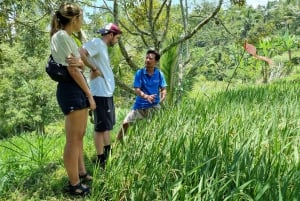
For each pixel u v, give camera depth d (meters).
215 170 2.89
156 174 3.15
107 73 4.60
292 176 2.59
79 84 3.57
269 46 20.14
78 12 3.59
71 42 3.50
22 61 21.06
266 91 7.45
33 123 21.38
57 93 3.67
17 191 4.06
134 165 3.40
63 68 3.54
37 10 7.15
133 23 7.43
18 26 7.38
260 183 2.55
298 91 7.12
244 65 22.03
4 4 6.53
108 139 4.76
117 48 8.05
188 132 3.72
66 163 3.78
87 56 4.50
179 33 8.81
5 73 21.16
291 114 4.52
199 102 5.21
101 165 4.68
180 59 7.95
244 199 2.65
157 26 8.71
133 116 5.57
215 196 2.64
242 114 4.39
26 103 20.77
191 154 3.18
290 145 3.18
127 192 3.29
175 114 4.61
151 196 3.07
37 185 4.19
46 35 8.22
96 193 3.46
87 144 6.08
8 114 21.12
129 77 11.20
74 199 3.84
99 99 4.55
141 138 3.88
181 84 7.82
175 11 9.49
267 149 3.21
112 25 4.75
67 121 3.67
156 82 5.57
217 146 3.23
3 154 5.86
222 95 7.16
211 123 3.83
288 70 23.45
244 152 2.87
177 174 3.17
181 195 2.80
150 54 5.46
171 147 3.32
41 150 5.00
